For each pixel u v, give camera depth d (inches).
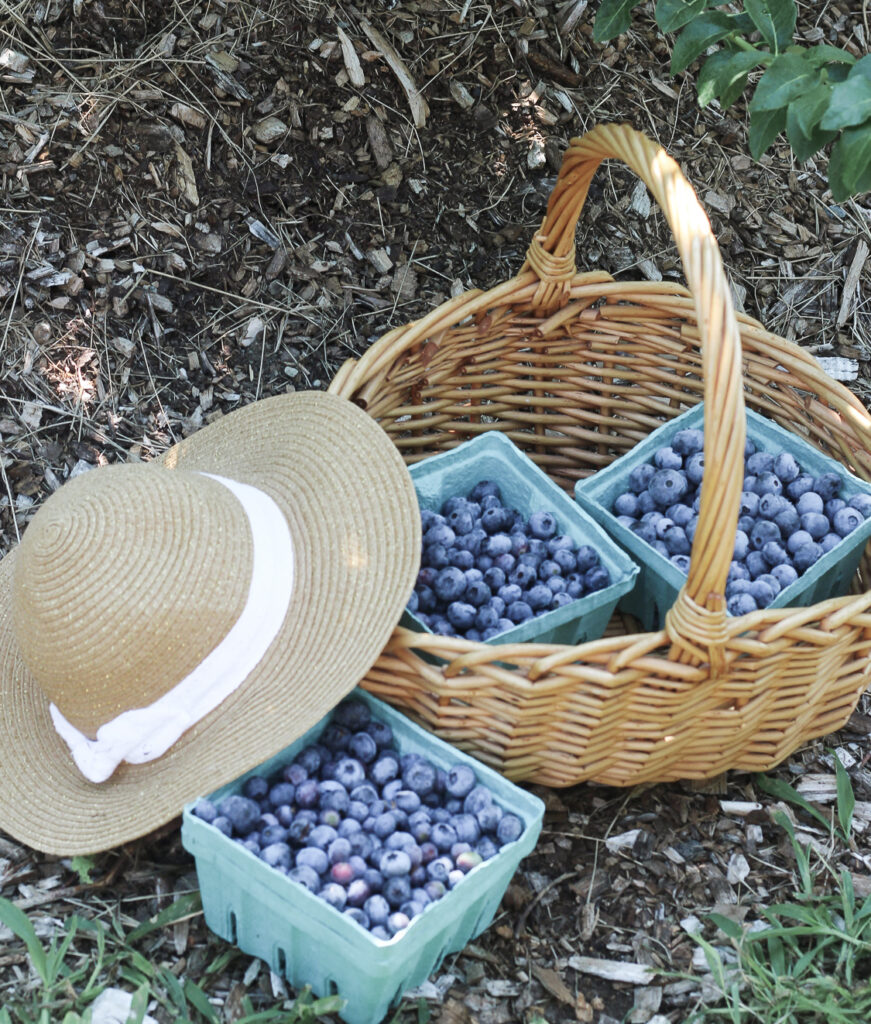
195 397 86.1
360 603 56.7
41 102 86.9
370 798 55.0
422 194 95.5
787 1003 55.1
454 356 75.0
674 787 66.6
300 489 61.7
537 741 57.6
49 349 83.1
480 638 64.0
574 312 75.4
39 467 80.0
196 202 89.0
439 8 98.4
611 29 69.6
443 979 56.4
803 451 71.7
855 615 57.7
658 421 78.8
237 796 54.1
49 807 56.2
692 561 52.2
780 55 57.2
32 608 52.9
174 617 52.2
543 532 68.0
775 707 60.2
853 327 102.7
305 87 93.0
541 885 61.2
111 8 89.0
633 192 101.8
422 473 70.5
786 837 64.9
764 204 105.1
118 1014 53.2
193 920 57.6
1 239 83.7
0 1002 53.6
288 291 91.1
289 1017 52.3
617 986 57.5
